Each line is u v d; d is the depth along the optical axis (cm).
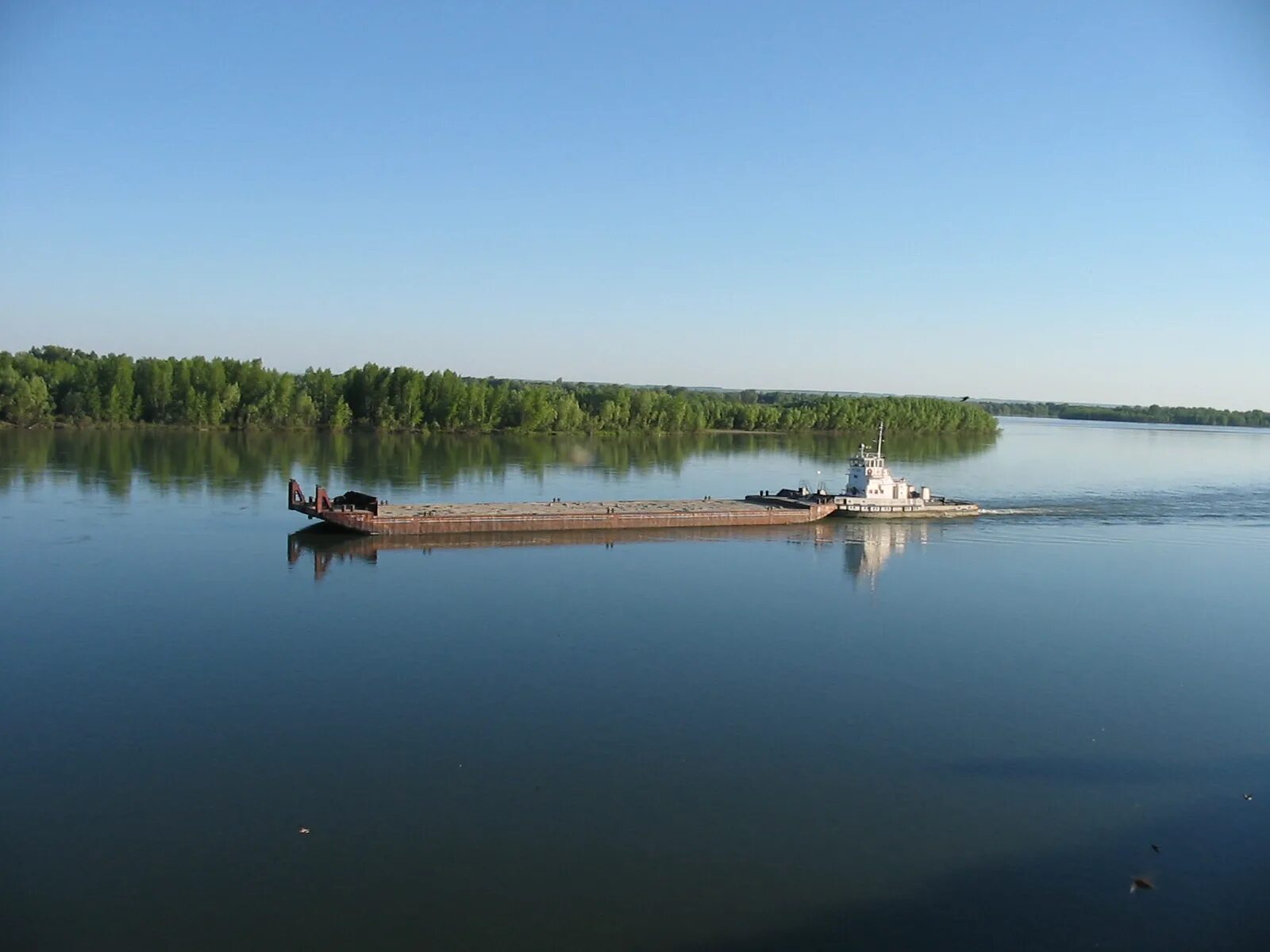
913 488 12056
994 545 9612
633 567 8094
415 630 6003
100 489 11638
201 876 3328
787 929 3119
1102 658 5788
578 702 4853
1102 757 4384
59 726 4469
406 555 8394
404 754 4225
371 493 12244
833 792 3991
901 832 3700
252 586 7056
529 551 8762
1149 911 3269
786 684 5194
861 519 11131
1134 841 3691
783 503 11262
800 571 8075
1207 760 4369
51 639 5709
